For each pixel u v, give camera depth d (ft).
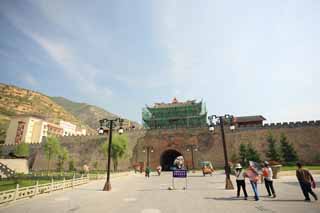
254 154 128.57
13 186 61.57
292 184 50.37
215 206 28.84
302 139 128.88
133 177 96.22
